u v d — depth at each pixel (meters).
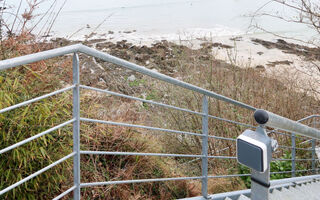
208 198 2.60
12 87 2.36
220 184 3.91
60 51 1.54
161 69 11.52
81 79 4.21
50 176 2.36
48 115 2.31
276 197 3.27
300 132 2.19
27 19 3.01
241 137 1.24
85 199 2.70
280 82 8.23
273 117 1.42
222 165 4.76
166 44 14.28
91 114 3.06
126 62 1.94
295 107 7.41
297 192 3.62
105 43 18.45
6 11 2.98
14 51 2.82
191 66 6.18
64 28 24.88
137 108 5.13
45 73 2.76
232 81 6.18
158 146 3.78
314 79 8.38
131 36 22.78
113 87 5.73
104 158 3.13
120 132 3.27
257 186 1.36
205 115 2.57
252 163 1.20
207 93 2.54
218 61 6.79
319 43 6.99
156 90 5.92
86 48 1.70
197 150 4.99
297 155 6.19
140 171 3.25
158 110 5.47
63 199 2.48
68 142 2.56
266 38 20.17
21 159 2.13
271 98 7.09
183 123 5.27
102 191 2.79
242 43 19.39
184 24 28.27
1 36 2.88
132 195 2.99
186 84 2.34
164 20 31.05
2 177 2.14
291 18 6.07
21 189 2.24
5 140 2.19
